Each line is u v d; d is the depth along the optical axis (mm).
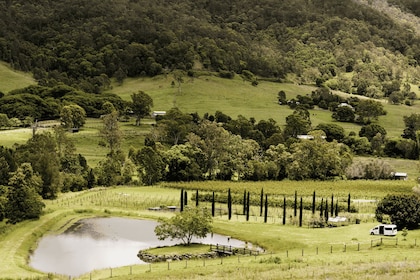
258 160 194500
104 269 82812
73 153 193500
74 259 93188
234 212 134875
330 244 94562
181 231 102000
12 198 116188
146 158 175000
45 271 84688
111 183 172625
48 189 148250
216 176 190375
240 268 73750
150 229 118500
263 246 101000
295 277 63625
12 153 168500
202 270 74375
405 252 80750
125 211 134875
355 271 64938
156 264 85312
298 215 130125
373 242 92438
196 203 135875
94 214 132875
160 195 154250
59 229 116875
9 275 77312
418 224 106812
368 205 140500
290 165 188000
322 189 164250
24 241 102250
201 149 193250
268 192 155750
